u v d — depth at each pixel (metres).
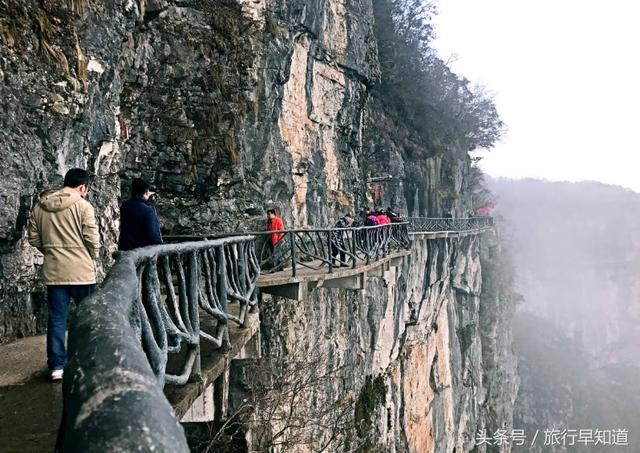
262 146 12.80
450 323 33.09
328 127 18.19
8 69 5.89
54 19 6.67
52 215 4.35
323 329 13.70
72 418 1.17
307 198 16.28
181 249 3.97
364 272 11.92
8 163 5.77
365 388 17.12
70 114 6.80
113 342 1.49
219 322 5.18
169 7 11.16
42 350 5.31
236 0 12.28
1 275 5.70
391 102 35.41
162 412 1.16
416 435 23.22
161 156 10.86
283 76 13.80
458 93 49.81
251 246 7.38
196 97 11.34
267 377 9.01
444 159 43.53
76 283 4.36
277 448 9.21
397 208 31.53
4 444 3.13
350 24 19.44
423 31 44.31
